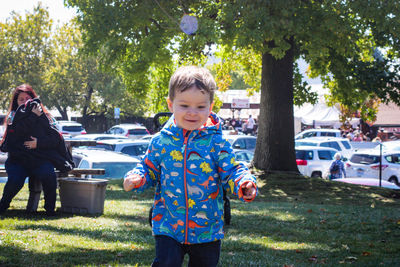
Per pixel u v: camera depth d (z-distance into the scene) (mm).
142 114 55875
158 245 3242
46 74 54406
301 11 15203
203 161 3230
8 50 52469
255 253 6160
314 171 24609
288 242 7070
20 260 5000
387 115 45625
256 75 24156
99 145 20047
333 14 15344
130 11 17516
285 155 16984
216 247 3316
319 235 7750
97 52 19375
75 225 7176
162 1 17125
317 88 51438
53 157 7910
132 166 15062
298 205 11977
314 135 38406
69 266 4949
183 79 3051
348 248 6801
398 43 17422
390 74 17578
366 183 18469
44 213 8141
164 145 3283
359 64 17938
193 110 3070
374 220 9414
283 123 17016
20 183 7852
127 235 6680
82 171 9031
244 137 26469
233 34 15625
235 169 3199
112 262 5152
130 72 18656
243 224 8461
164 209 3318
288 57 17141
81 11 18531
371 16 15359
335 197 14383
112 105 56719
